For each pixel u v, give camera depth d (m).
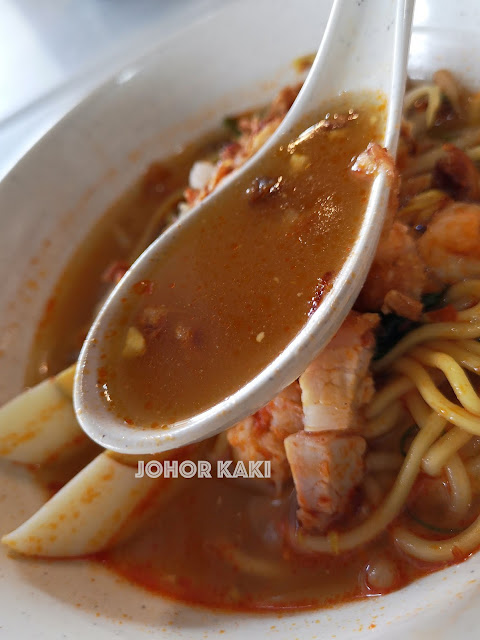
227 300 0.09
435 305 0.11
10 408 0.12
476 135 0.13
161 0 0.21
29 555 0.10
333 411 0.09
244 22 0.15
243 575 0.10
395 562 0.09
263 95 0.16
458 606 0.07
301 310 0.08
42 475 0.12
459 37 0.13
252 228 0.10
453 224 0.10
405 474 0.10
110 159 0.16
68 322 0.15
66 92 0.19
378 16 0.10
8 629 0.08
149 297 0.10
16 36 0.23
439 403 0.10
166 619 0.09
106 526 0.10
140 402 0.09
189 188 0.16
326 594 0.09
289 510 0.10
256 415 0.10
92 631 0.09
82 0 0.23
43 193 0.15
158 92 0.16
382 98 0.10
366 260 0.08
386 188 0.09
